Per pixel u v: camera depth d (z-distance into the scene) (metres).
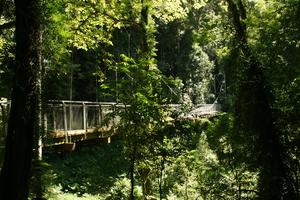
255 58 7.58
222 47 12.94
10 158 5.66
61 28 8.46
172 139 7.62
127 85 7.74
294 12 9.66
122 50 34.12
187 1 17.75
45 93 7.62
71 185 14.90
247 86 7.34
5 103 10.02
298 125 7.09
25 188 5.72
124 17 15.56
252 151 7.31
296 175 6.98
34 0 5.77
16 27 5.75
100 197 12.71
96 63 31.47
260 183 7.12
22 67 5.71
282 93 7.31
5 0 6.24
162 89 7.84
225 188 7.66
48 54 7.29
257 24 10.66
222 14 12.76
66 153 18.39
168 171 9.44
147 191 9.06
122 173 17.70
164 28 48.81
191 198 9.66
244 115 7.38
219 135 8.23
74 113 15.00
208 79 51.84
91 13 14.98
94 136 16.20
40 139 7.84
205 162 8.76
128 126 7.50
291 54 9.20
